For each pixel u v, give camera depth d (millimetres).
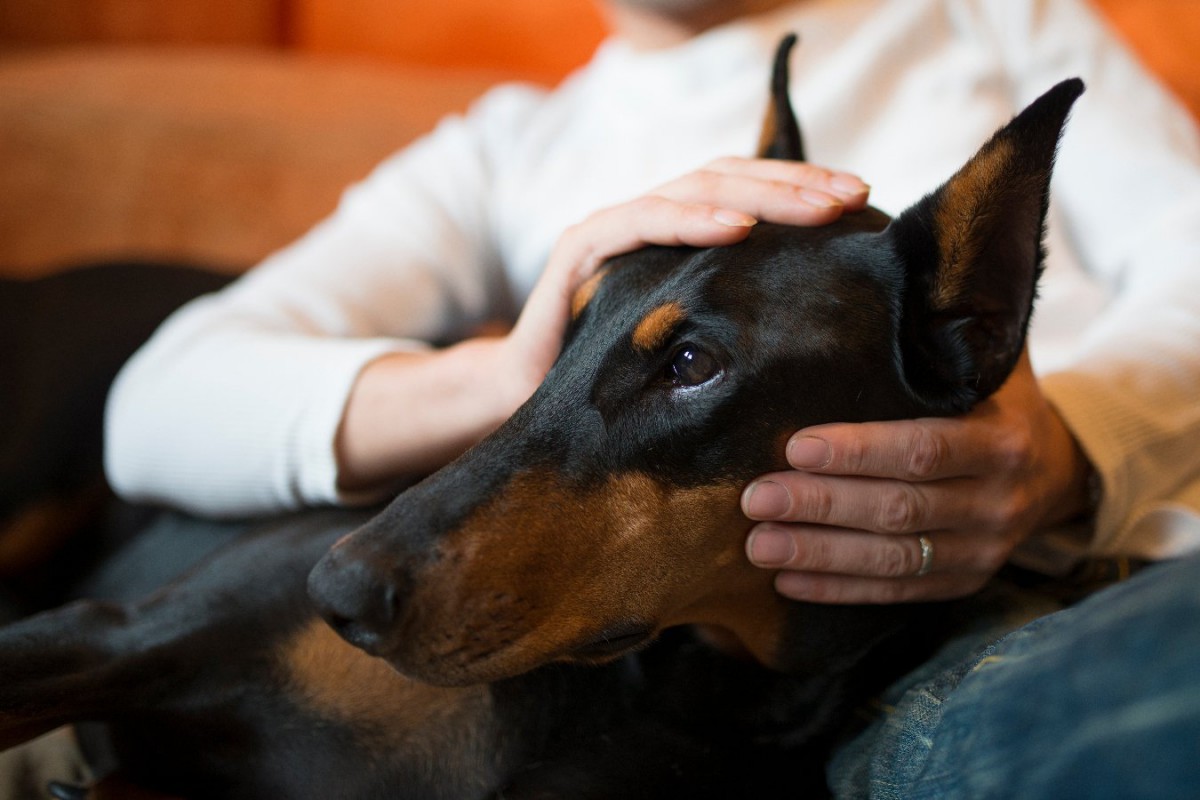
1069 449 1436
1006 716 846
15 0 3451
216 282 2688
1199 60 2867
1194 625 689
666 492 1231
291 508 1724
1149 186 1980
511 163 2398
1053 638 864
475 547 1146
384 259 2213
